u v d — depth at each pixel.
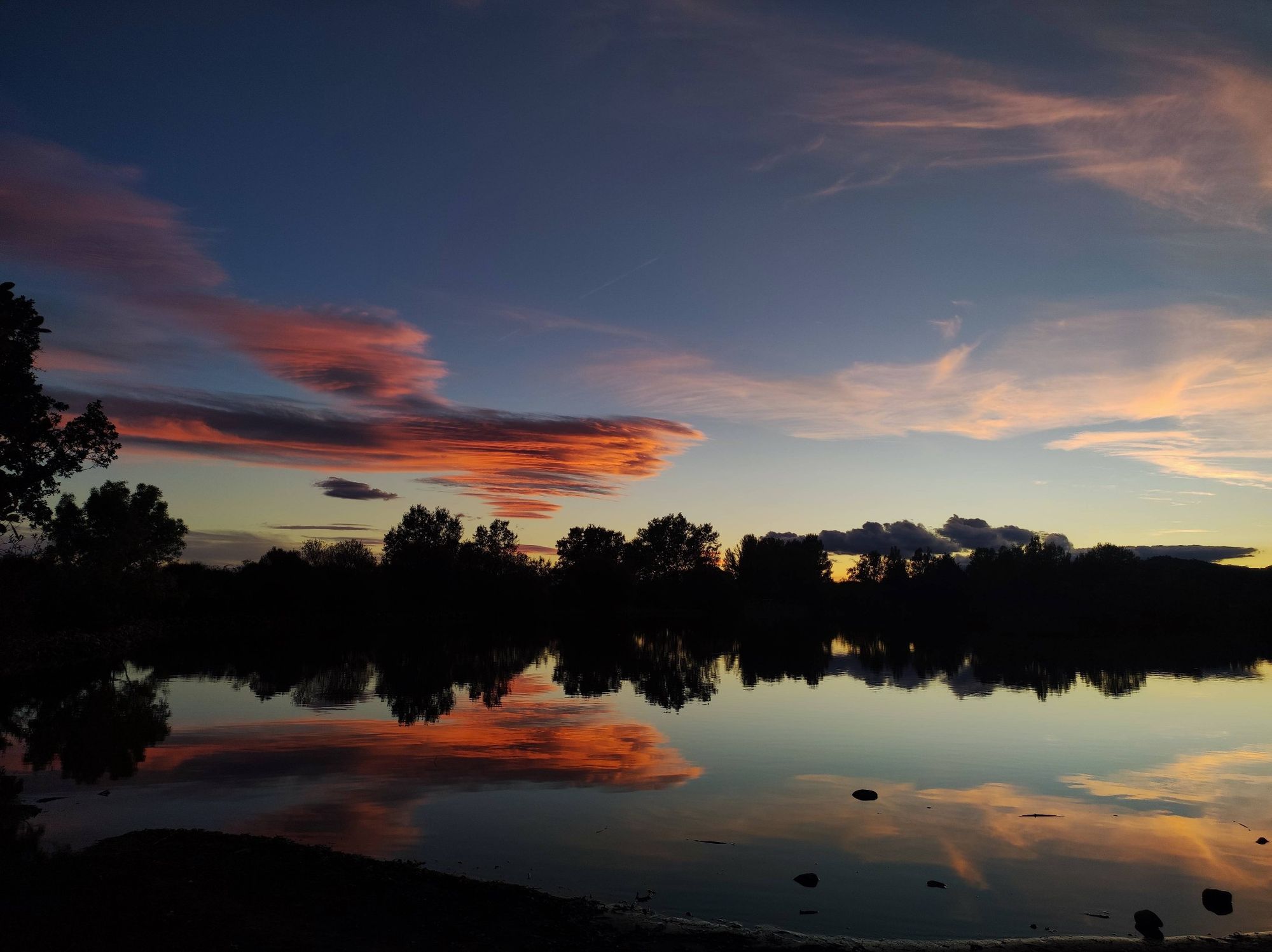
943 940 12.27
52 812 18.88
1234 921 13.15
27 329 40.19
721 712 35.34
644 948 11.55
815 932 12.56
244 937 11.19
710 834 17.38
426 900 12.90
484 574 144.75
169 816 18.56
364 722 32.62
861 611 177.00
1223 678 50.72
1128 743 27.72
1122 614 121.00
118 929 11.26
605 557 155.88
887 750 26.56
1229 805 19.95
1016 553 158.75
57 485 44.81
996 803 20.09
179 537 94.06
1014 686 46.16
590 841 16.83
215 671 54.94
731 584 167.25
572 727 31.30
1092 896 14.18
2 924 11.37
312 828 17.66
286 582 111.62
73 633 66.25
